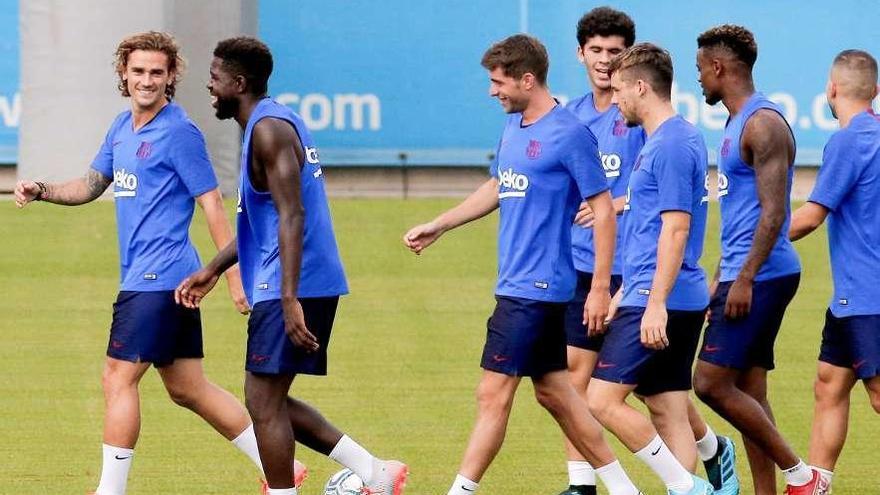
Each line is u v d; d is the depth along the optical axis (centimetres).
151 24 6931
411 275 5350
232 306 4744
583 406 2395
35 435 3116
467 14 7206
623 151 2702
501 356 2356
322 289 2312
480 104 7275
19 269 5388
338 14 7194
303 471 2473
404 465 2477
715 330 2434
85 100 6925
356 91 7250
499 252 2408
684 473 2356
